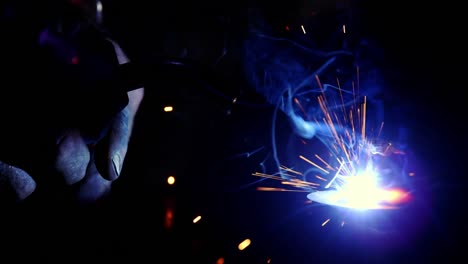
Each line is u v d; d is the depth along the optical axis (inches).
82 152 31.1
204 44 63.8
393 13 49.2
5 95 28.3
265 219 44.6
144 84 31.5
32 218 35.9
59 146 29.5
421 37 47.8
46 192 34.8
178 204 50.0
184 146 60.7
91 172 35.5
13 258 34.7
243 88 33.7
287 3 58.3
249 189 52.6
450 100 46.6
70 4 41.9
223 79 32.7
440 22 46.8
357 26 52.2
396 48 49.0
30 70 28.4
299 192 50.0
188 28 64.1
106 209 44.8
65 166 30.5
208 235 41.6
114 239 40.4
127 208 48.5
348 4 53.2
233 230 42.5
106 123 31.3
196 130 61.7
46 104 28.6
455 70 46.5
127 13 64.7
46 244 36.2
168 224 44.4
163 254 38.1
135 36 64.9
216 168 57.6
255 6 60.2
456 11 46.0
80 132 30.5
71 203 35.7
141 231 42.6
